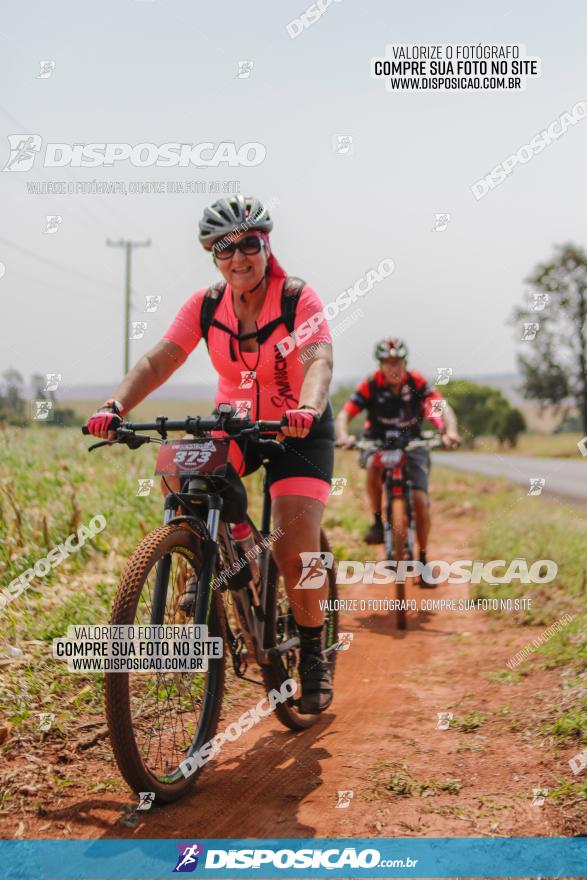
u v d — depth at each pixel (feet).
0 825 10.16
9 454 29.35
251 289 13.60
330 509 37.96
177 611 12.21
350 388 60.64
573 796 11.00
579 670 16.12
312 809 11.19
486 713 14.89
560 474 88.84
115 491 26.84
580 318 178.50
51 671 15.06
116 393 13.33
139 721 12.04
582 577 23.52
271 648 13.80
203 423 11.96
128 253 61.41
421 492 26.30
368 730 14.49
